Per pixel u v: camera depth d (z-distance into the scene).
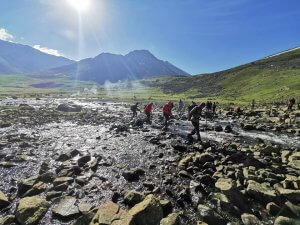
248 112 49.38
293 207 10.96
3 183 13.17
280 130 32.34
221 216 10.56
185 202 11.68
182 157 17.88
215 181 13.64
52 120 36.09
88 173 14.67
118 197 11.87
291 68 157.50
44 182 13.28
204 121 41.25
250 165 15.95
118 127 28.94
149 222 9.80
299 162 16.52
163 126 33.06
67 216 10.26
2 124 29.45
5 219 9.82
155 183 13.48
